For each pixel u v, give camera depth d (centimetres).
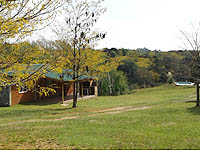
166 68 4975
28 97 2238
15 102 2053
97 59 1755
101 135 726
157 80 4959
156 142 623
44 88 595
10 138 703
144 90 4169
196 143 613
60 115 1417
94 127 878
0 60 511
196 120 1036
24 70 550
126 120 1061
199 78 1527
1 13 504
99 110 1658
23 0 504
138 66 4956
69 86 2969
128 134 737
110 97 2922
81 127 881
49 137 702
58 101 2303
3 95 1981
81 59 1727
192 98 2448
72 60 1656
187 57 1628
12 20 505
